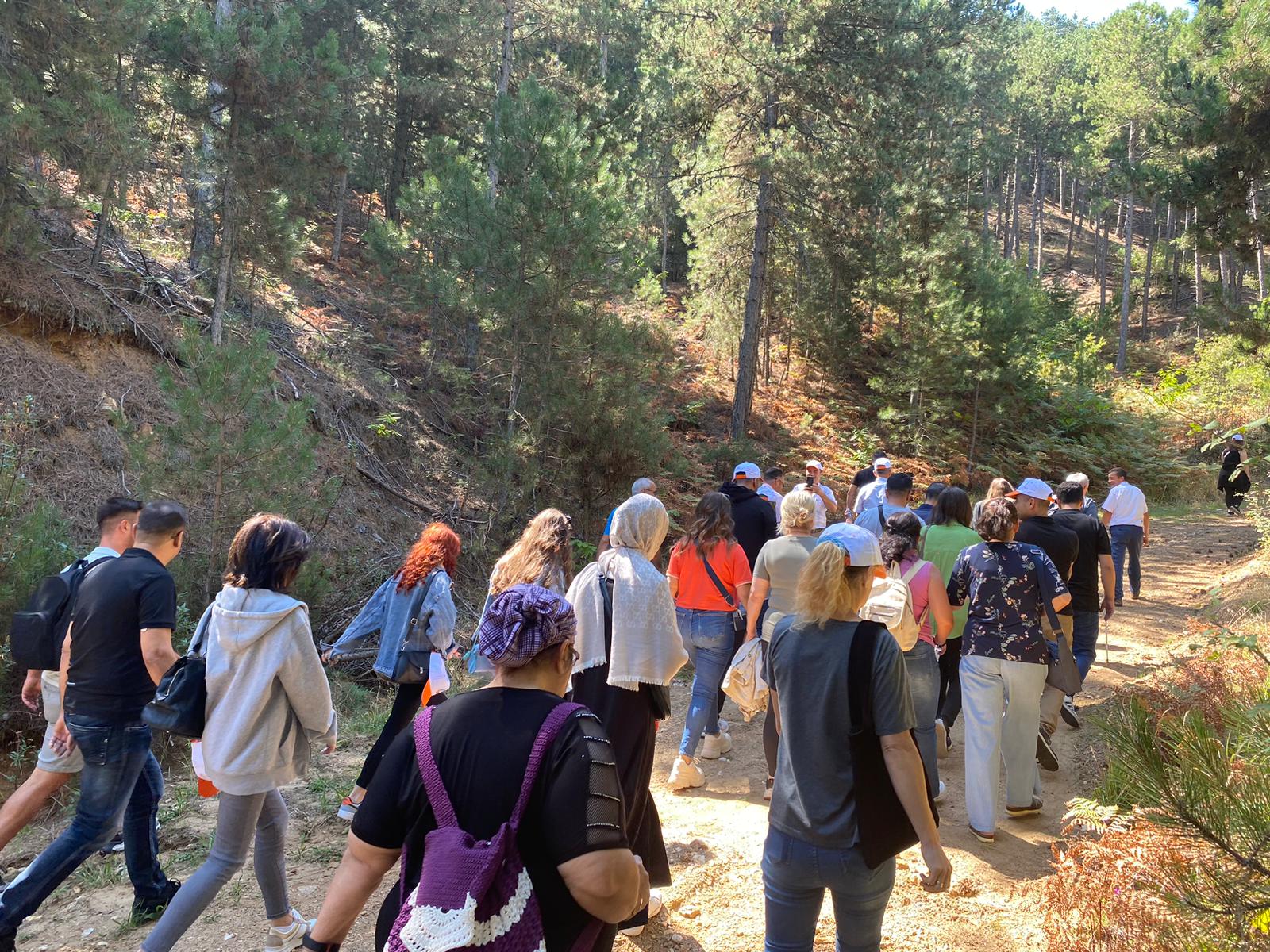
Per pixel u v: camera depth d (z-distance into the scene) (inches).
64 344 408.8
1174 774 102.4
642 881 87.2
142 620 151.5
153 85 478.0
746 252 814.5
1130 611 446.0
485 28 779.4
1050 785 226.8
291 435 323.6
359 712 314.8
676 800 220.7
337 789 221.1
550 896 78.2
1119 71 1612.9
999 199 2128.4
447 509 498.3
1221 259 1769.2
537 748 80.2
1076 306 1866.4
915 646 197.5
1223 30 679.7
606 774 81.3
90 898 174.2
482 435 567.2
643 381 498.0
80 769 163.8
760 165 669.9
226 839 138.5
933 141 873.5
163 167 477.1
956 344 845.2
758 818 208.2
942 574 229.8
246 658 137.3
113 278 464.4
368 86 816.3
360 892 82.7
